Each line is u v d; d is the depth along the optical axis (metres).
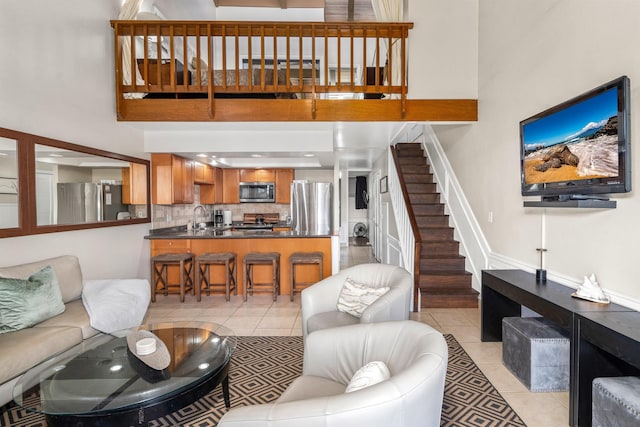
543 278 2.65
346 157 7.38
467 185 4.33
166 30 3.77
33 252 2.80
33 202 2.78
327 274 4.77
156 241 4.72
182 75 4.03
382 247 6.91
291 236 4.69
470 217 4.25
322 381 1.64
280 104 3.82
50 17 2.95
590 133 2.14
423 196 5.36
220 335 2.22
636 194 1.96
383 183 6.66
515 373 2.47
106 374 1.71
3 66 2.53
